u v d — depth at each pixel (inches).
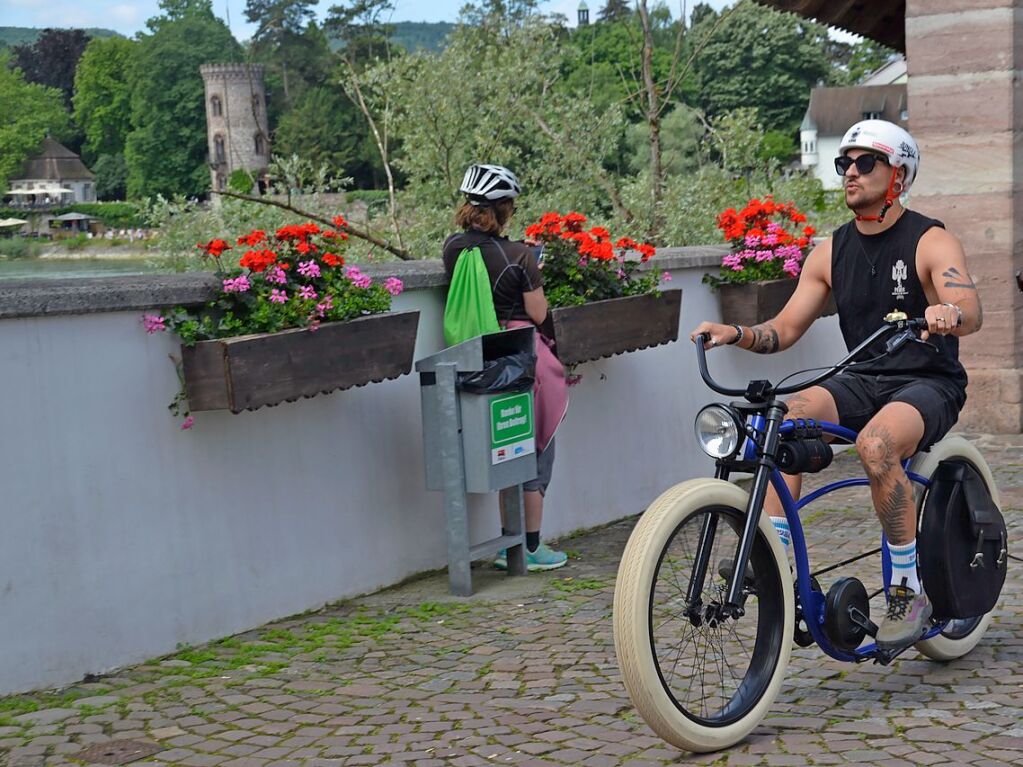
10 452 169.6
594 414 278.1
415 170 578.9
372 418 226.4
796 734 144.0
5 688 169.0
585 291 257.3
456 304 230.1
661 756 139.4
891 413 149.3
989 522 159.6
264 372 186.1
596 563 243.4
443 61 568.4
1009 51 347.9
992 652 173.0
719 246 336.5
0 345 168.2
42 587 173.3
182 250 522.6
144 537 186.7
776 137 2829.7
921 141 359.6
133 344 184.4
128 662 184.1
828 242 162.4
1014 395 353.4
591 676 171.0
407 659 183.6
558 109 578.2
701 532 140.3
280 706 163.2
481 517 248.8
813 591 151.0
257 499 204.7
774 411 143.1
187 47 3255.4
